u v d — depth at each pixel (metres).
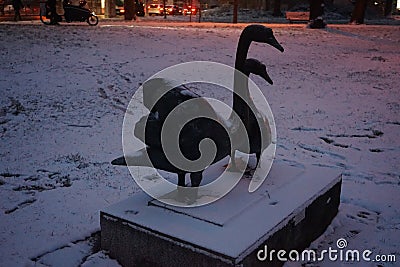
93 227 5.70
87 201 6.50
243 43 5.07
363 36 24.94
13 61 14.99
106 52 17.33
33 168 7.84
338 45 21.97
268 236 4.35
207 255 4.07
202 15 50.00
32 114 10.84
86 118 10.80
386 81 15.27
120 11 51.69
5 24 25.09
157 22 33.22
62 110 11.22
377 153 8.91
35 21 32.06
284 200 5.02
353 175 7.75
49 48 17.22
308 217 5.19
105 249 4.90
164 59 16.91
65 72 14.20
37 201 6.51
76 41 19.06
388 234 5.67
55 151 8.73
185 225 4.45
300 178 5.70
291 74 15.96
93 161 8.23
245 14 49.19
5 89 12.27
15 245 5.25
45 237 5.44
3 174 7.55
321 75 15.98
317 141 9.62
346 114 11.64
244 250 4.00
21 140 9.33
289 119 11.19
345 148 9.20
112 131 10.02
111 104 11.92
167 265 4.40
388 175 7.78
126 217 4.64
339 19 44.66
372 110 11.99
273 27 27.98
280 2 50.91
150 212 4.76
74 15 26.69
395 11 62.41
